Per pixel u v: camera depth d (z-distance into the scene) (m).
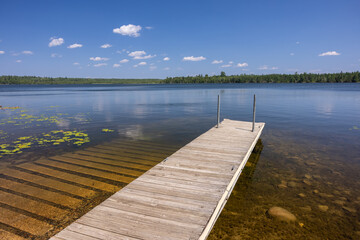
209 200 4.27
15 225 4.12
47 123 15.11
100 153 8.41
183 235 3.33
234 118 17.30
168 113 20.22
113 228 3.48
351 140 10.56
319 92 51.66
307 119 16.48
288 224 4.38
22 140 10.38
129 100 35.28
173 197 4.39
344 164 7.56
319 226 4.34
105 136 11.29
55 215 4.43
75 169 6.75
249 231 4.18
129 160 7.62
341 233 4.16
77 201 4.93
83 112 20.94
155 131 12.59
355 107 23.45
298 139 10.83
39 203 4.84
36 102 31.89
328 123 14.86
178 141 10.36
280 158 8.20
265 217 4.61
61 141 10.22
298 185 6.07
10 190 5.39
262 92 55.00
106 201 4.24
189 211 3.92
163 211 3.93
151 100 35.22
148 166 7.04
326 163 7.65
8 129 13.05
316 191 5.73
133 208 4.01
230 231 4.17
